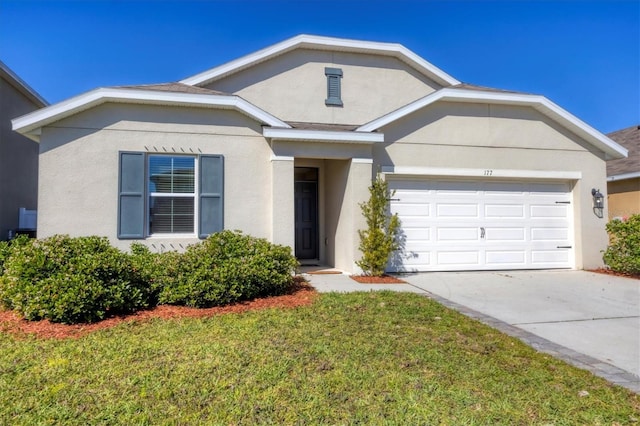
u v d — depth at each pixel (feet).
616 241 34.30
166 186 28.68
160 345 14.75
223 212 29.17
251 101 36.86
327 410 10.23
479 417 10.06
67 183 26.78
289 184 29.81
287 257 24.53
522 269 35.17
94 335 15.97
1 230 33.76
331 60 38.68
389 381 11.97
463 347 15.20
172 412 10.02
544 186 36.27
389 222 32.45
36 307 17.25
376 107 39.34
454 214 34.22
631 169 43.80
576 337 17.13
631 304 22.97
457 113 34.12
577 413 10.43
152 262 21.67
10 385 11.39
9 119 35.22
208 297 20.22
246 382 11.69
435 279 30.27
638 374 13.28
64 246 19.47
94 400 10.57
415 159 33.12
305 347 14.64
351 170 31.09
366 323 17.85
